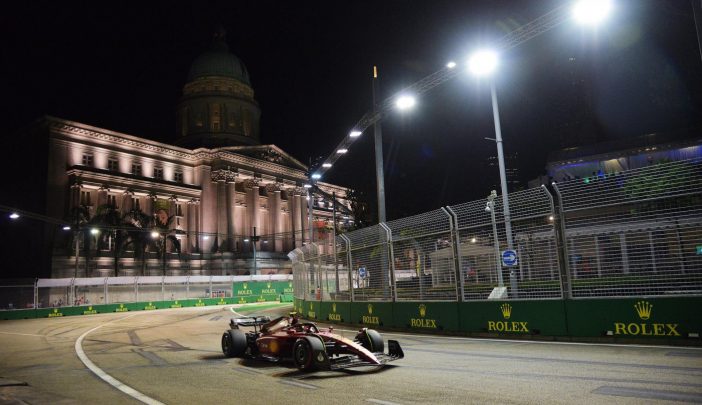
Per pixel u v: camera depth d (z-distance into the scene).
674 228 12.38
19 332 26.47
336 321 23.25
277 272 83.31
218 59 95.88
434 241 17.81
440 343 14.41
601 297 13.11
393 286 19.20
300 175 96.50
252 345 12.78
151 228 65.38
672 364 9.27
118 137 71.31
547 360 10.42
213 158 82.25
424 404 6.97
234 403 7.54
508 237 15.46
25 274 63.72
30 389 9.14
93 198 67.12
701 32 11.89
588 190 13.80
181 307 52.75
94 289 50.88
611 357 10.42
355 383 8.66
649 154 48.91
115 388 9.17
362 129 32.00
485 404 6.83
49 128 64.94
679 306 11.81
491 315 15.53
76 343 18.97
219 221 80.38
